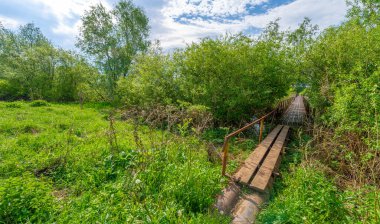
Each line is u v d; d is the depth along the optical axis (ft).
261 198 11.57
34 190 10.02
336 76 18.88
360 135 14.74
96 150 15.89
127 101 37.86
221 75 28.30
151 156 13.08
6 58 71.20
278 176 14.79
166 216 8.38
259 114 31.37
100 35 58.23
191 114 24.02
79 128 23.82
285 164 16.98
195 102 29.30
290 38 28.84
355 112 14.12
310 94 23.16
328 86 18.76
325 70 21.43
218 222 9.02
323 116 18.97
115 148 16.06
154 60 33.78
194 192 10.46
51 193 11.18
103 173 13.01
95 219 8.38
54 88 63.77
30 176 12.14
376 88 12.46
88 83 62.23
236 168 15.06
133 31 62.44
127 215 8.37
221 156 17.16
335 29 23.99
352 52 18.34
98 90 62.69
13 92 67.10
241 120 28.71
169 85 33.47
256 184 12.28
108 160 14.29
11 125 22.59
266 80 28.58
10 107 36.14
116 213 8.65
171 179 11.44
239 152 19.81
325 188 10.56
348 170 14.40
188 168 11.80
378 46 15.52
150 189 10.75
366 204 9.24
